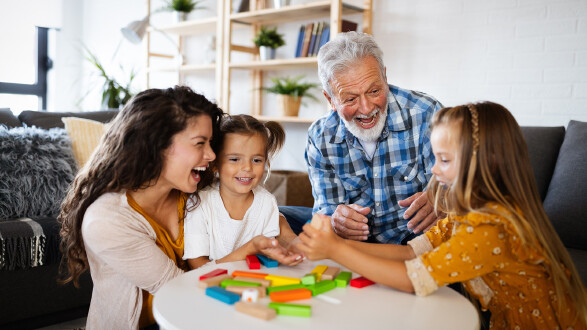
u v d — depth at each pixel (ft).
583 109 8.28
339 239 3.47
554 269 3.39
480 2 9.22
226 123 4.68
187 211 4.58
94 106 16.76
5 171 7.04
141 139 3.92
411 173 5.80
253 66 11.80
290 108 11.18
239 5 12.03
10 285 6.22
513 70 8.95
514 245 3.30
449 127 3.54
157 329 4.33
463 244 3.30
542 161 7.54
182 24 13.12
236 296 3.13
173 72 14.84
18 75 15.79
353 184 6.08
